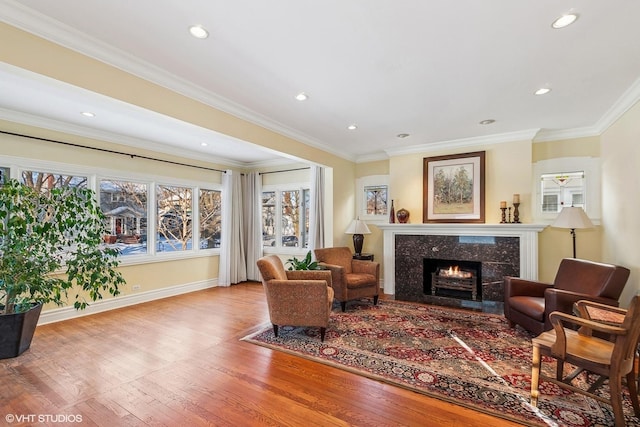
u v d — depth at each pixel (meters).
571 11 1.86
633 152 3.05
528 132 4.25
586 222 3.55
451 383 2.30
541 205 4.40
